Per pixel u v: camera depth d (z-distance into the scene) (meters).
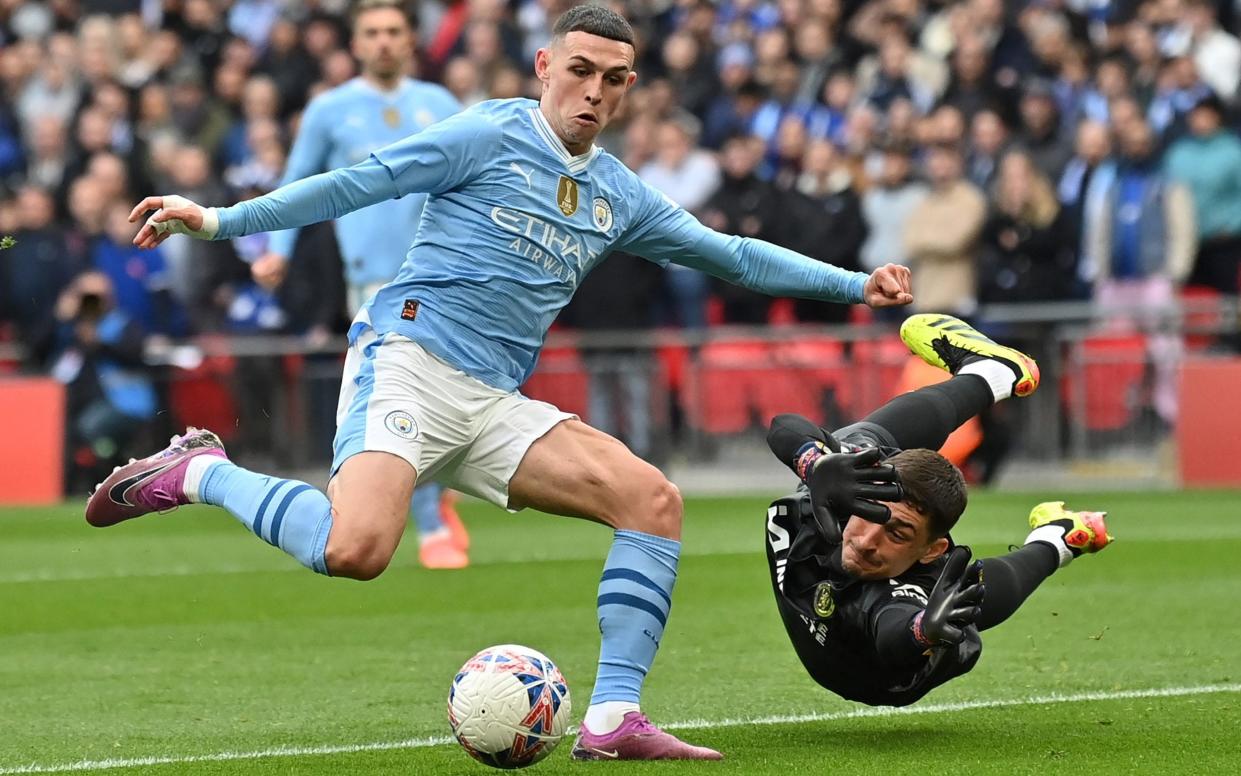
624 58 19.52
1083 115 58.59
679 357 55.44
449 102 35.94
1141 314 53.22
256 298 56.34
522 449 19.50
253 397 55.53
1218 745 19.20
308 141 35.34
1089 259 54.03
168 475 19.97
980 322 53.72
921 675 18.47
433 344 19.47
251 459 55.56
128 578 37.38
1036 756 18.61
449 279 19.52
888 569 18.34
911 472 18.11
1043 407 53.72
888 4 62.75
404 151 19.09
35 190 59.84
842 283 20.88
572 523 49.53
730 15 66.81
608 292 55.78
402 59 35.38
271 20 72.44
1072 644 27.02
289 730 20.97
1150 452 53.88
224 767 18.64
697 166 57.44
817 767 18.03
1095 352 53.53
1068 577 35.09
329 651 27.30
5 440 55.81
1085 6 64.00
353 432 19.27
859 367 54.22
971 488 53.91
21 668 25.97
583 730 18.80
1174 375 53.72
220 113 65.88
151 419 55.34
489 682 17.52
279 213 18.41
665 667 25.39
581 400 55.62
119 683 24.61
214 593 34.59
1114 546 40.03
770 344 55.03
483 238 19.50
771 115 60.78
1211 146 54.50
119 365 55.06
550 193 19.66
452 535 38.19
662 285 57.31
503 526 48.75
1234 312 53.22
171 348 55.75
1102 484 53.69
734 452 55.38
